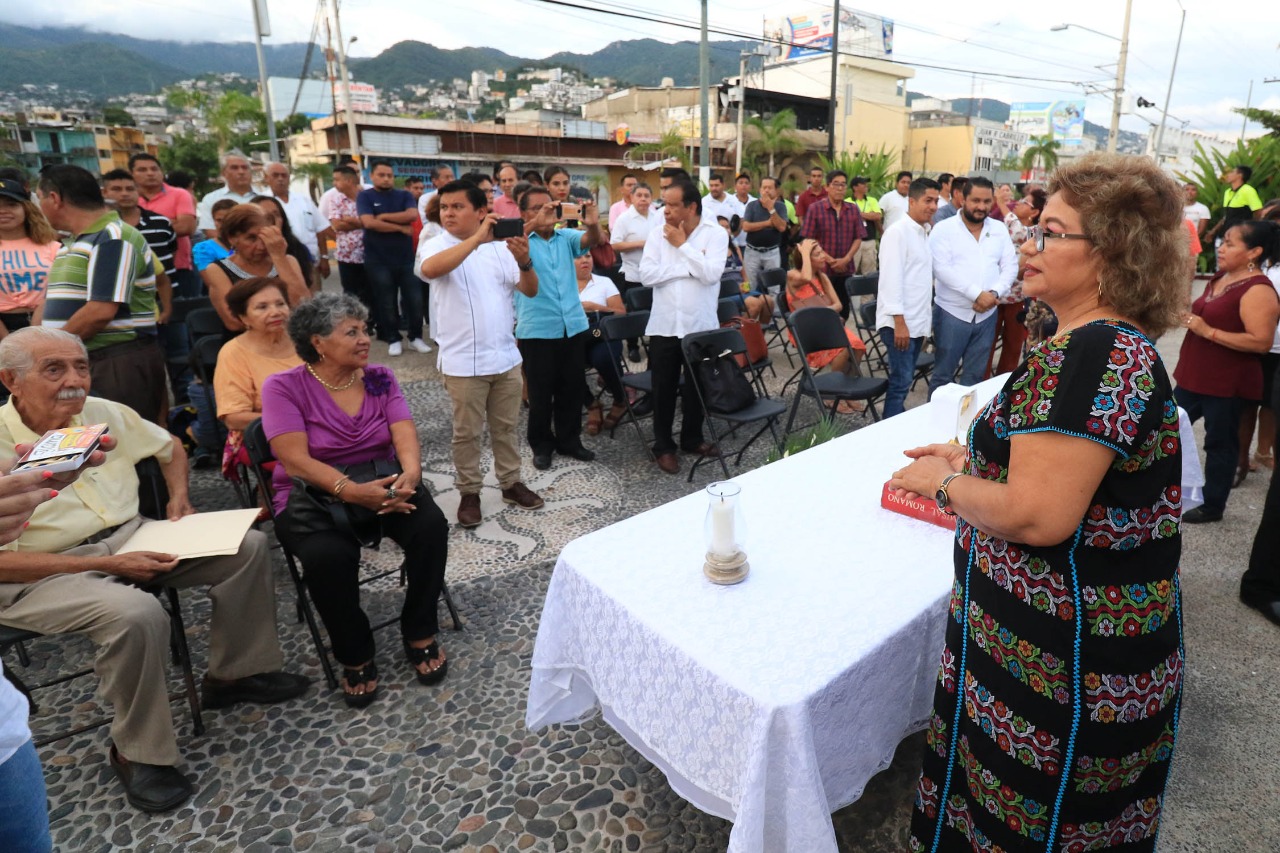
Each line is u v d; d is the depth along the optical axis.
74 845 2.10
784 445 4.42
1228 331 3.54
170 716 2.25
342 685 2.74
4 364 2.25
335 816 2.18
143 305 3.74
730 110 36.88
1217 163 14.01
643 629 1.70
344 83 22.72
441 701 2.67
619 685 1.84
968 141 50.78
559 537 3.86
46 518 2.39
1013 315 5.86
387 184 7.18
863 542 2.02
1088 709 1.25
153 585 2.50
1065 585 1.24
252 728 2.55
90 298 3.40
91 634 2.15
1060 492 1.15
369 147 33.06
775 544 2.03
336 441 2.77
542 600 3.29
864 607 1.72
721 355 4.32
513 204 7.06
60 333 2.34
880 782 2.24
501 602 3.28
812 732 1.44
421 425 5.56
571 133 38.72
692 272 4.38
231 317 3.90
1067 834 1.34
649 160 34.47
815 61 47.62
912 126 56.31
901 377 5.13
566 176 6.79
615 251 6.89
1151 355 1.16
